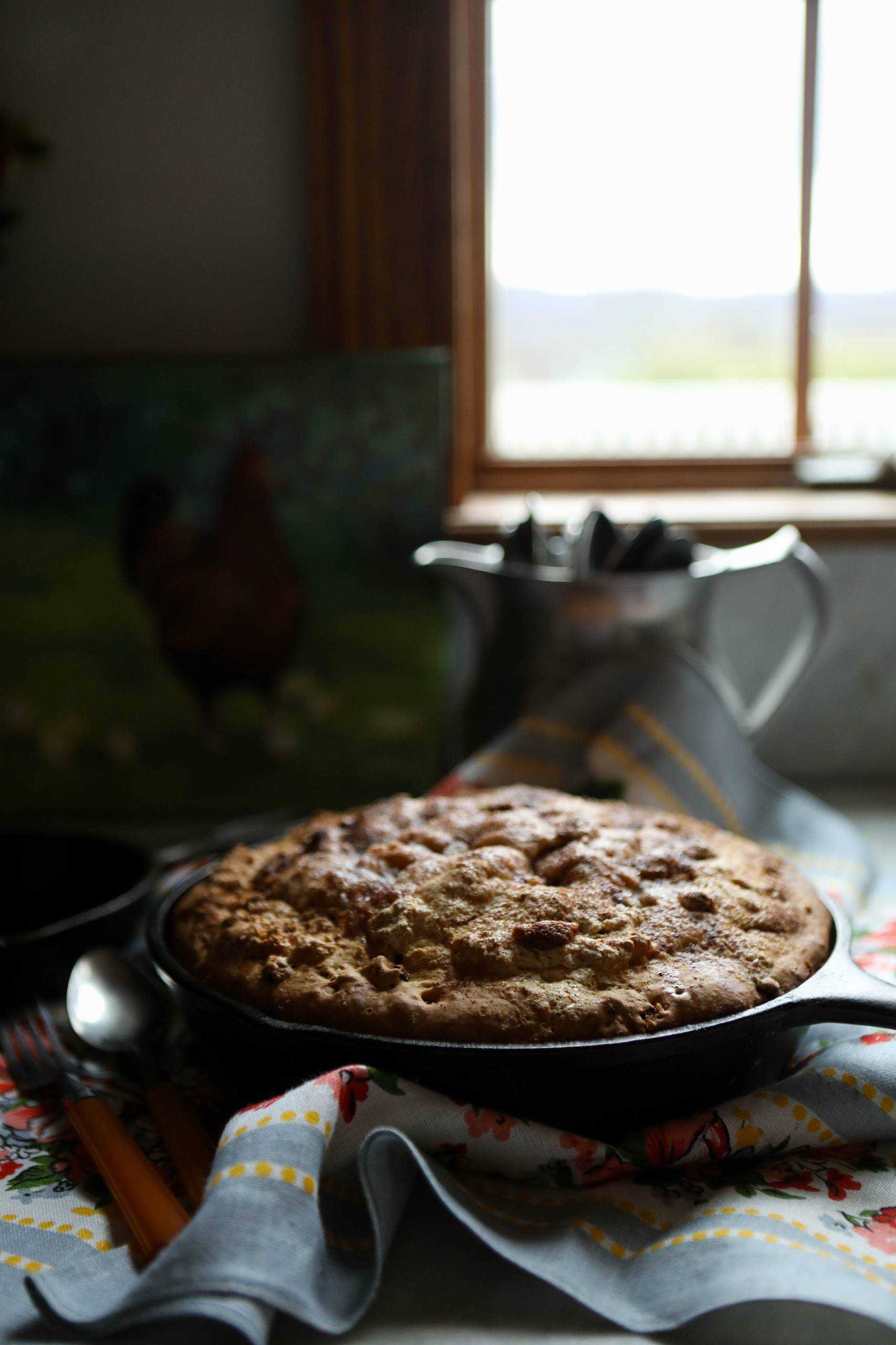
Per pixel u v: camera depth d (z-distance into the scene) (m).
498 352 1.32
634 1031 0.49
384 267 1.15
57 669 1.16
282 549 1.14
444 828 0.64
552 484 1.32
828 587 1.18
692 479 1.32
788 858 0.86
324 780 1.18
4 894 0.80
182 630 1.15
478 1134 0.49
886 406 1.33
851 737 1.22
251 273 1.18
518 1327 0.44
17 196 1.17
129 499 1.13
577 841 0.62
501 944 0.53
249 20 1.13
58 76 1.15
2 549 1.13
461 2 1.14
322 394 1.11
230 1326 0.43
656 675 0.87
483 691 0.93
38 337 1.20
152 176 1.17
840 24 1.23
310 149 1.13
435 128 1.12
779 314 1.30
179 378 1.11
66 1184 0.53
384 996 0.51
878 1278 0.43
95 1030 0.62
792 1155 0.54
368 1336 0.43
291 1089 0.52
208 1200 0.44
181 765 1.18
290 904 0.59
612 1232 0.48
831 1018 0.50
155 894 0.72
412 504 1.13
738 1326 0.44
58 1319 0.42
